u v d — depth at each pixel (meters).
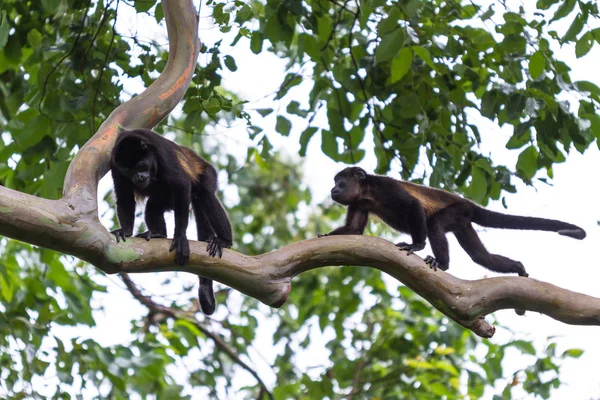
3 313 12.70
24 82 11.86
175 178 9.09
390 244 8.39
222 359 16.31
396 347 16.27
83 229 7.18
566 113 10.60
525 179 11.52
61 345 12.27
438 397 15.44
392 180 11.35
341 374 16.45
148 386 13.87
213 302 9.84
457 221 11.40
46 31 12.09
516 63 11.02
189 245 7.79
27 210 6.92
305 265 8.16
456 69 10.95
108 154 8.23
